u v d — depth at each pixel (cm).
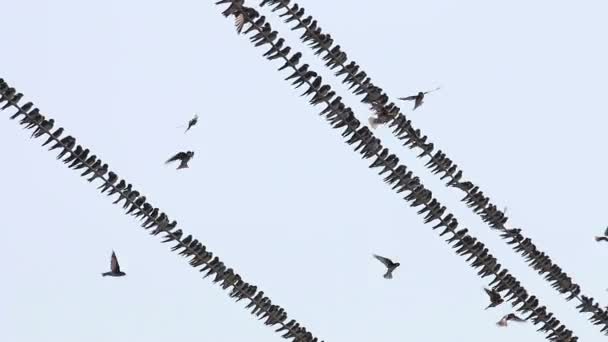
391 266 4950
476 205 5203
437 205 5094
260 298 4953
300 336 5034
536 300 5353
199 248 4781
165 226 4706
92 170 4572
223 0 4678
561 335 5409
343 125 4900
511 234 5281
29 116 4447
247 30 4728
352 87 4903
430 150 5081
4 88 4403
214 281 4853
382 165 4994
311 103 4853
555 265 5381
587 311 5456
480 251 5188
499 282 5256
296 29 4800
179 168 4694
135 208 4650
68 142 4519
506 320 5184
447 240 5144
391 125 4994
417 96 4994
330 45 4841
